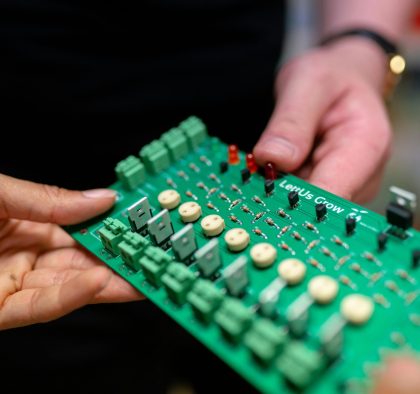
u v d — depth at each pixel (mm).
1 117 253
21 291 196
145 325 309
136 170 220
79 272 204
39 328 272
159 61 269
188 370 336
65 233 226
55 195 208
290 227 187
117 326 294
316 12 396
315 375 138
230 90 285
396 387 127
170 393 342
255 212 197
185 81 274
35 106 251
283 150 210
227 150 230
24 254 215
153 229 181
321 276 161
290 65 282
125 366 312
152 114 274
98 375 300
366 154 232
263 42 287
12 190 204
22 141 264
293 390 139
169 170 229
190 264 179
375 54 305
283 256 177
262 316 156
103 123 265
